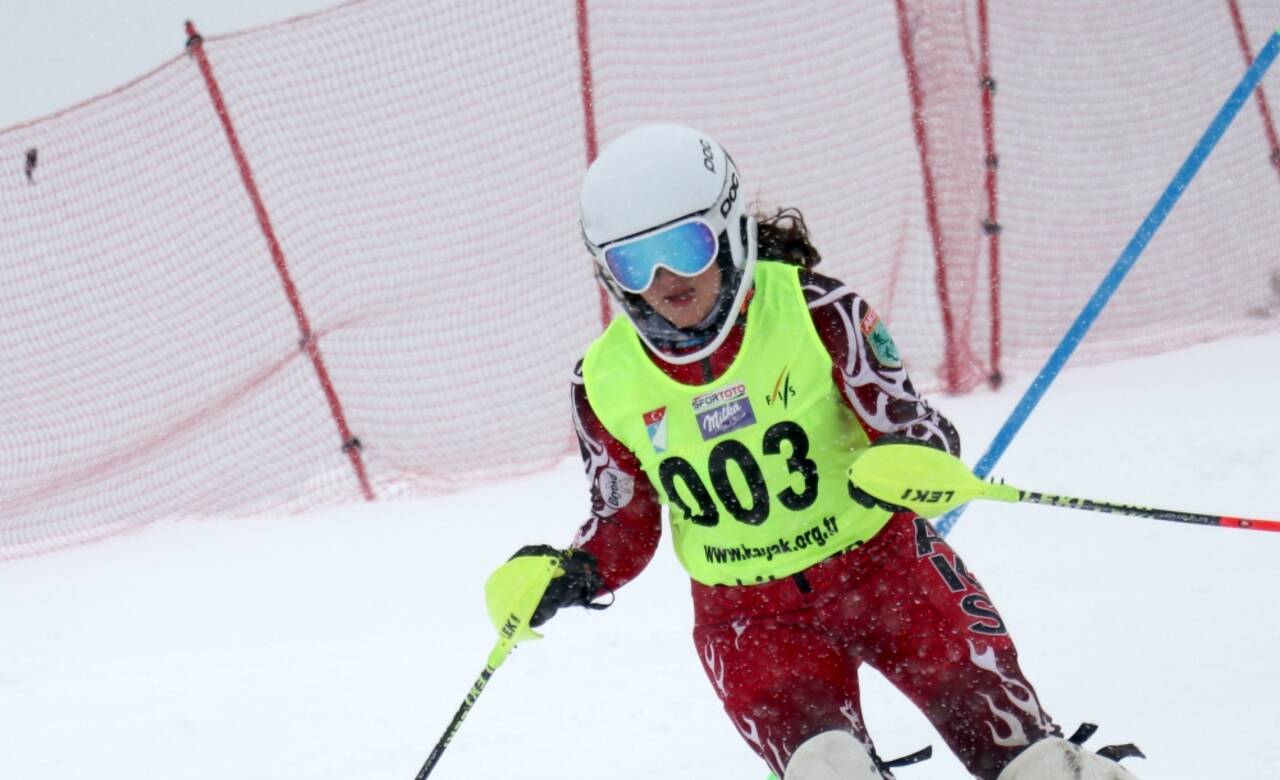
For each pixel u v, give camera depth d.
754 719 9.92
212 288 33.50
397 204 33.84
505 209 34.03
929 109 32.34
